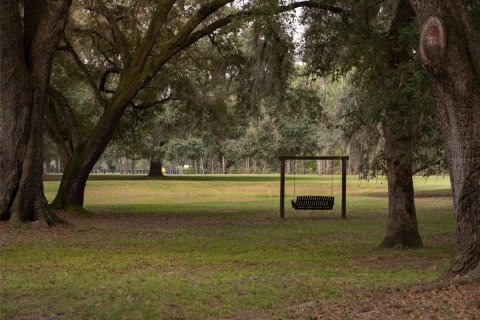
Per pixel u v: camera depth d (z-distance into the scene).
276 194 42.66
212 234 18.05
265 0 16.86
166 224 21.09
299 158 24.72
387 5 15.30
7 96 17.97
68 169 23.80
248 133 76.25
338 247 15.15
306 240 16.77
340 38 13.68
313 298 8.47
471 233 7.73
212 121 32.72
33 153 18.17
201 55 28.34
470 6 10.30
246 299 8.48
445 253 13.95
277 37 17.98
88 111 36.59
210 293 8.92
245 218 24.22
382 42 12.20
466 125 7.64
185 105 32.94
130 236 16.98
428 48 7.62
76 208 23.62
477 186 7.64
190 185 52.19
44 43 18.44
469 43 7.65
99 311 7.68
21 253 13.26
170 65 28.97
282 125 66.56
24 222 17.80
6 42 17.59
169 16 26.86
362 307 6.77
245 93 25.39
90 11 27.03
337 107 30.84
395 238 14.99
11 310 7.77
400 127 12.71
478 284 6.98
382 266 11.98
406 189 14.98
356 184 56.94
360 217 25.02
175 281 9.95
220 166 118.00
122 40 24.52
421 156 15.77
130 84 23.11
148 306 8.01
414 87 10.27
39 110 18.48
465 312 5.89
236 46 26.34
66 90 31.20
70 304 8.16
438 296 6.68
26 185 17.95
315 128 66.75
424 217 24.66
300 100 21.41
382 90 11.26
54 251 13.65
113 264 11.85
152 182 56.12
